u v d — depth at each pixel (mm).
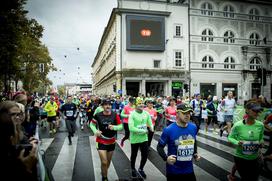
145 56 36750
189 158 3799
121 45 36000
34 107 7383
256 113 4516
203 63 38938
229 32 40594
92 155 9211
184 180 3752
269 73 41938
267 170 6891
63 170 7242
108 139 5719
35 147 2365
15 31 21984
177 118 3846
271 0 42781
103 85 65000
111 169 7262
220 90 39469
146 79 35750
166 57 37375
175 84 36875
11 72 26000
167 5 37469
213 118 14820
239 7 41281
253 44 41906
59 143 11703
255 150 4629
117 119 5840
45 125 18062
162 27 36688
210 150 9758
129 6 35969
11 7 21188
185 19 38344
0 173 2090
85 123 20406
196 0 38906
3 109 2410
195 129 3906
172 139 3764
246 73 40594
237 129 4691
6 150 2203
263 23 42781
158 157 8719
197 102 14773
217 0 39969
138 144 6457
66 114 11352
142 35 35875
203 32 39250
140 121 6445
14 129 2365
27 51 30938
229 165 7602
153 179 6316
